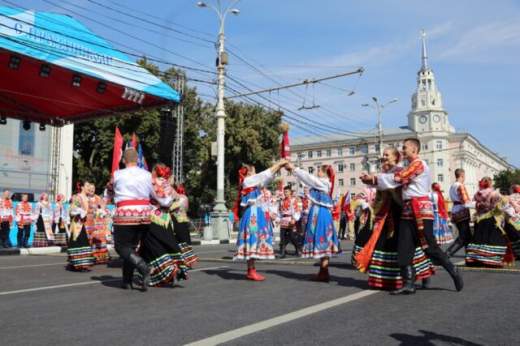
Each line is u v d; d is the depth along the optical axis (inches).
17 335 144.5
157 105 698.8
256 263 373.7
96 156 1348.4
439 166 2960.1
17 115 743.1
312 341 133.8
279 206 466.6
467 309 177.0
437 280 255.0
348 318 162.6
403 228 214.2
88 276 302.5
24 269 351.6
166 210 250.2
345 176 3034.0
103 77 577.9
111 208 668.7
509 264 323.0
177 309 181.6
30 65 587.2
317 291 222.2
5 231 595.8
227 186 1531.7
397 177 209.3
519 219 392.2
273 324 154.3
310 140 3287.4
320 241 257.6
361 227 315.9
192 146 1414.9
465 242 345.4
